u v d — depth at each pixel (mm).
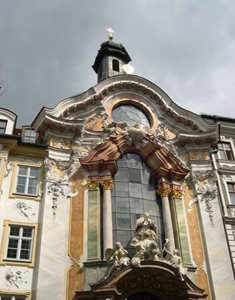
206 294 25391
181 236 27984
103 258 25734
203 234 28703
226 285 26391
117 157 30281
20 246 25266
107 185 28734
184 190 30750
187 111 33812
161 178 30281
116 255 24625
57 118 30219
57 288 24078
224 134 36062
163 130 33031
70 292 24391
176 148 32469
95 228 26781
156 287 24578
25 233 25938
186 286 24219
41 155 29281
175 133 33375
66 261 25484
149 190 30266
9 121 30562
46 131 30234
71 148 30266
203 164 31938
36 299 23188
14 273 24125
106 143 30641
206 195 30547
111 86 33562
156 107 34031
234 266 27766
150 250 24844
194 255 27719
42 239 25375
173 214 29078
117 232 27578
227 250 27938
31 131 33094
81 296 23781
